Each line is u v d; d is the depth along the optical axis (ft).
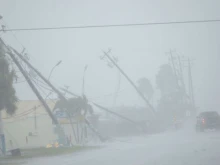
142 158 110.32
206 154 113.09
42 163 117.39
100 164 100.73
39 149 188.55
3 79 151.74
